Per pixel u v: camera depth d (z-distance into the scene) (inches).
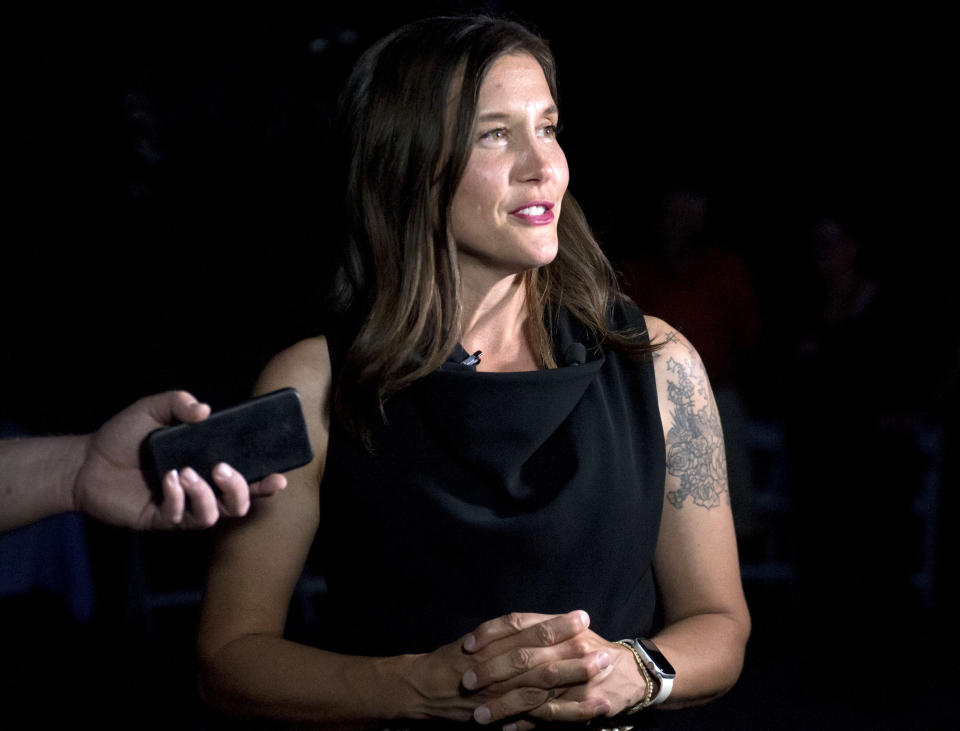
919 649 384.5
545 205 120.0
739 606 130.7
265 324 662.5
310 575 409.4
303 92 652.7
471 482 121.2
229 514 97.0
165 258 653.9
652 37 644.7
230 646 120.7
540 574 118.8
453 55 119.8
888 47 631.2
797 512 390.0
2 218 629.9
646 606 127.5
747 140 661.3
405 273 121.6
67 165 637.3
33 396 617.9
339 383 122.2
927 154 635.5
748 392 527.8
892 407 369.7
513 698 109.5
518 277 129.0
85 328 636.7
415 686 112.2
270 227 661.3
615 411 126.4
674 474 131.2
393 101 122.0
